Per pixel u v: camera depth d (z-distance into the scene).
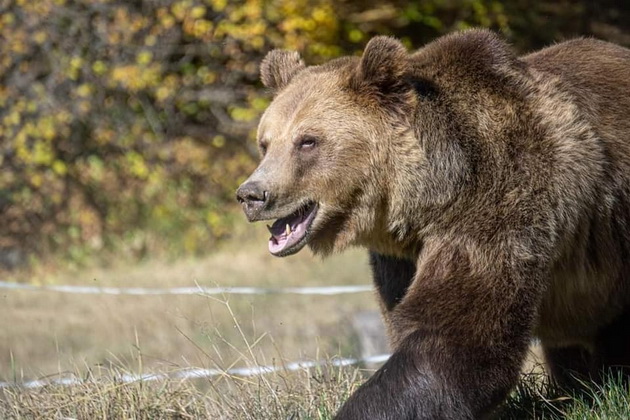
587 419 9.38
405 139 9.78
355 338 18.11
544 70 10.20
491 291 9.02
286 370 11.24
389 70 9.81
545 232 9.24
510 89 9.66
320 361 12.46
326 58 34.16
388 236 10.02
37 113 31.78
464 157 9.50
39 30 31.55
